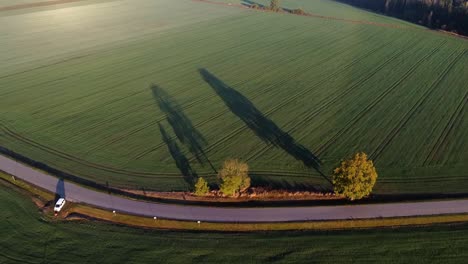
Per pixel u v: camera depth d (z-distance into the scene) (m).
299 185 53.84
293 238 44.88
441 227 46.34
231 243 44.25
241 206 49.62
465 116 72.31
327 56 102.56
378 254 42.62
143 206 49.56
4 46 105.94
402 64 97.62
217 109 73.75
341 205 49.62
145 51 104.81
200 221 46.97
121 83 84.50
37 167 56.84
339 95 80.25
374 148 62.34
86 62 96.12
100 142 63.03
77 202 50.06
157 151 60.94
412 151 61.69
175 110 73.31
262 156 59.94
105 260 41.75
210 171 56.66
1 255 42.09
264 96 79.50
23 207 49.06
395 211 48.59
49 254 42.34
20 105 74.19
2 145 61.94
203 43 112.19
